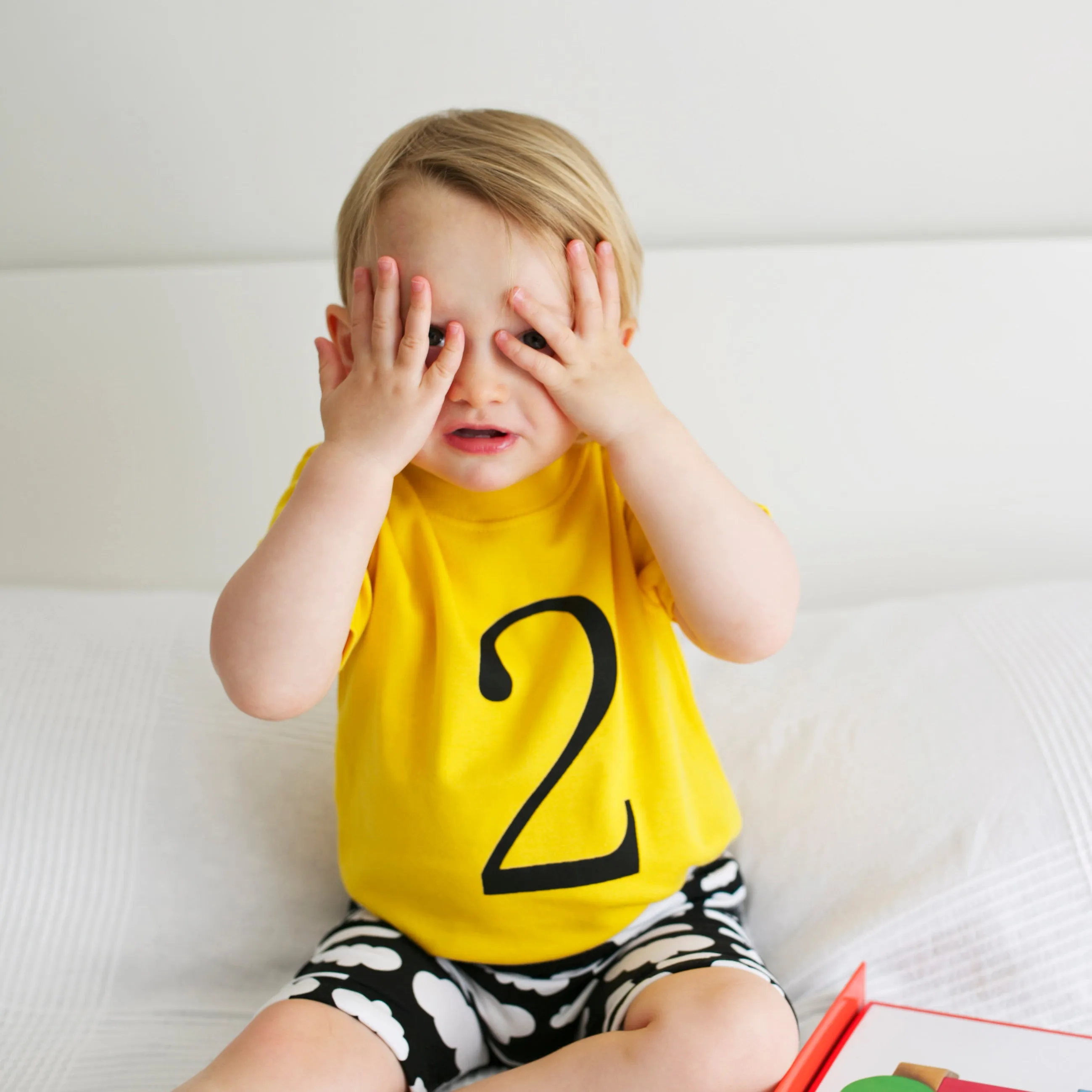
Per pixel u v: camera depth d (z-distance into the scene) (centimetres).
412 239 71
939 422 126
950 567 128
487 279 71
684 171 130
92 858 88
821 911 85
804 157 129
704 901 84
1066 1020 76
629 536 86
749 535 77
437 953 79
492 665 80
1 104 131
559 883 77
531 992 80
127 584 134
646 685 82
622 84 128
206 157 132
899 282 124
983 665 95
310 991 72
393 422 72
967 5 124
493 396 72
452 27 128
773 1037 67
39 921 85
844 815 88
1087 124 126
